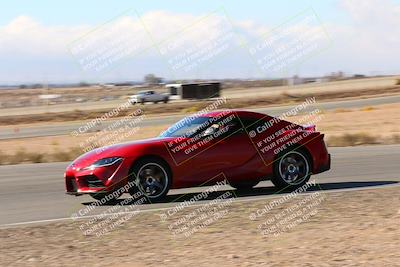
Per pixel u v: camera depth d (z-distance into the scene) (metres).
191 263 9.39
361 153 29.39
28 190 19.69
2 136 60.94
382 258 9.16
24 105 158.75
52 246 11.02
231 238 11.27
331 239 10.76
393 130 48.56
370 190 16.48
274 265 9.03
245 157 16.66
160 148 15.92
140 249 10.60
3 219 14.30
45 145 47.03
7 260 9.98
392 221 12.06
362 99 99.19
